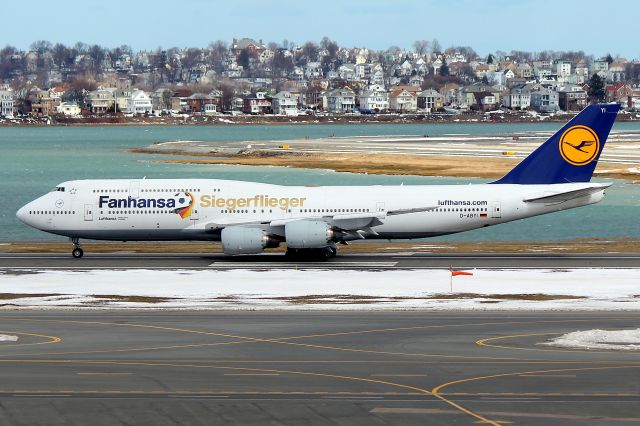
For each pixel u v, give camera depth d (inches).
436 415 4232.3
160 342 5777.6
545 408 4325.8
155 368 5103.3
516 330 6097.4
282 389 4670.3
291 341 5787.4
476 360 5246.1
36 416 4252.0
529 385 4712.1
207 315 6732.3
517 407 4345.5
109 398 4525.1
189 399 4503.0
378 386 4712.1
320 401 4461.1
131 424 4146.2
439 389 4650.6
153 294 7691.9
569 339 5777.6
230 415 4259.4
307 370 5044.3
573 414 4234.7
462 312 6801.2
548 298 7386.8
